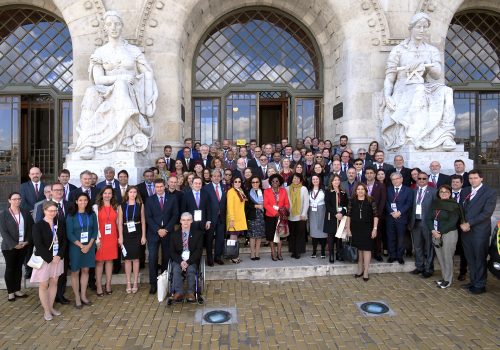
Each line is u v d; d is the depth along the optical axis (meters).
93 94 8.33
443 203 6.60
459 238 6.91
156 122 10.14
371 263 7.46
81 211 5.92
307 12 11.65
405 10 10.44
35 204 6.64
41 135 11.96
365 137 10.38
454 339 4.73
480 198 6.38
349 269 7.31
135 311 5.67
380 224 7.63
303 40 12.19
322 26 11.64
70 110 11.88
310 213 7.78
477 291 6.28
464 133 12.37
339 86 11.23
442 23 10.52
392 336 4.82
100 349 4.57
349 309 5.66
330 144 10.05
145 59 9.22
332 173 8.15
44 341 4.78
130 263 6.51
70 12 10.03
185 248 6.05
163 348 4.57
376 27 10.38
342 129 10.94
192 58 11.71
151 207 6.56
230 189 7.41
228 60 12.04
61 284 6.03
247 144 12.05
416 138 9.00
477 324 5.14
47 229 5.41
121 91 8.25
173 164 9.13
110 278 6.45
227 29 12.01
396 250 7.64
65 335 4.94
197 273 6.02
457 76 12.19
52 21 11.80
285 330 5.00
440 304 5.84
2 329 5.13
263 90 12.02
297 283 6.82
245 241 8.36
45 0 11.48
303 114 12.23
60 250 5.57
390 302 5.93
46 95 11.95
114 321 5.34
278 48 12.11
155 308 5.77
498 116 12.45
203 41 11.90
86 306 5.88
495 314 5.46
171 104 10.20
